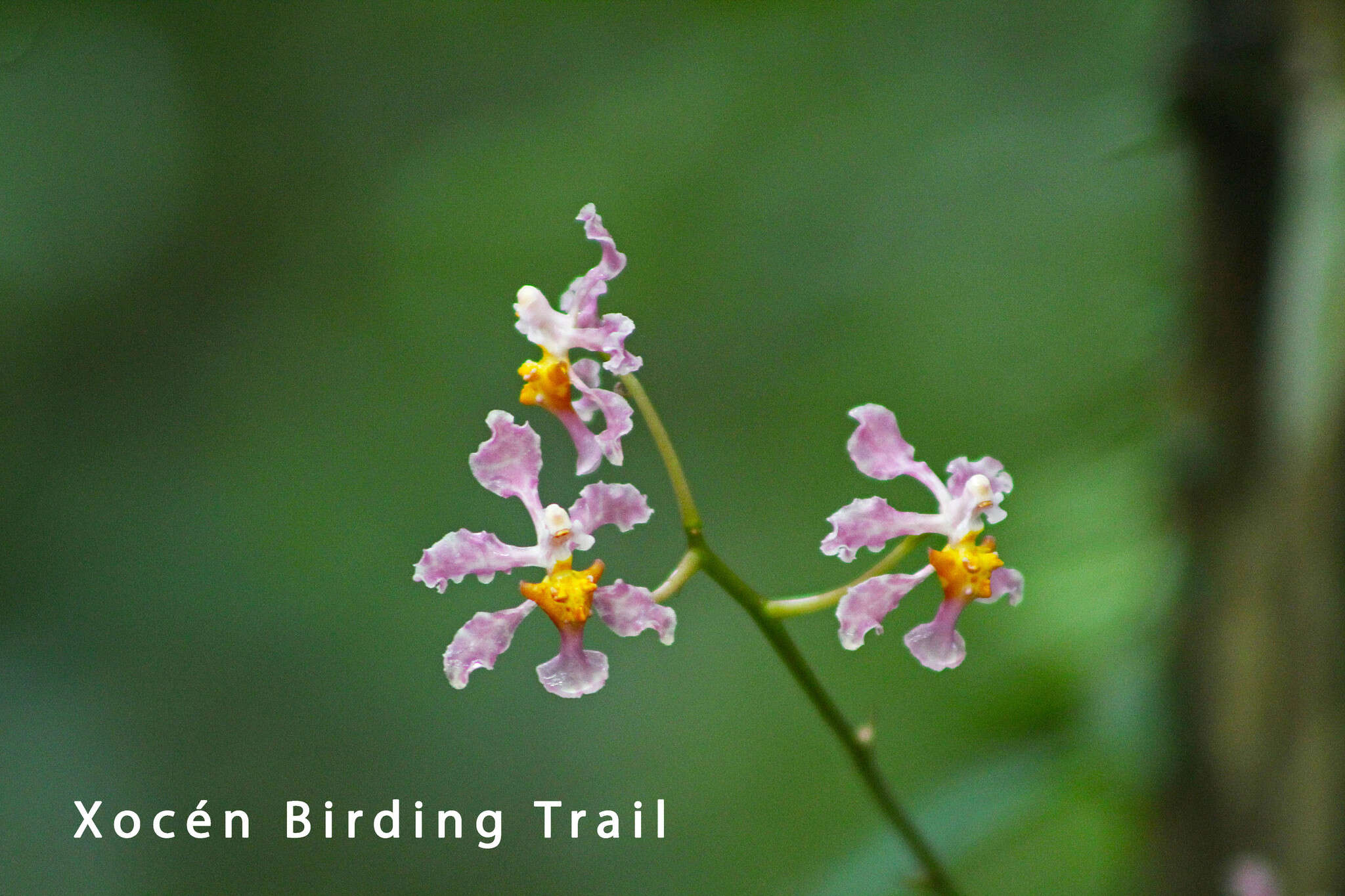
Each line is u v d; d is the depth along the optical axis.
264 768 8.55
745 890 7.39
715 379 7.13
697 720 8.04
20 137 8.99
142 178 9.30
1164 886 4.07
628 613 2.87
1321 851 3.66
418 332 8.26
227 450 8.98
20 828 8.11
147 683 8.63
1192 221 3.92
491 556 2.83
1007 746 4.55
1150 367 4.54
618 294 6.91
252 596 8.68
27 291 9.21
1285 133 3.67
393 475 8.63
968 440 6.07
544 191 6.93
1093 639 4.65
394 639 8.70
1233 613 3.84
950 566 2.91
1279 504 3.69
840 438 6.86
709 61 6.77
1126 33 5.42
